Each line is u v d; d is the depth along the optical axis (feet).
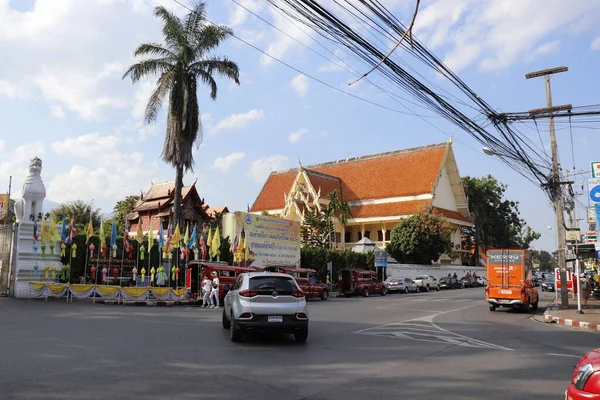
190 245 98.89
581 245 74.74
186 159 97.50
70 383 22.18
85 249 97.81
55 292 75.82
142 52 98.53
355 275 123.95
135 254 105.70
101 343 33.71
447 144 212.64
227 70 100.22
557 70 79.20
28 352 29.78
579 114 55.93
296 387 22.56
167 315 56.95
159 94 96.84
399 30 32.22
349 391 22.07
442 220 177.06
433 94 42.52
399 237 175.01
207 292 75.15
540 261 530.27
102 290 75.05
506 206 249.96
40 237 83.35
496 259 74.43
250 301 35.09
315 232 174.91
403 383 23.85
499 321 58.13
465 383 24.07
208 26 99.35
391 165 224.53
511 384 23.98
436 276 181.68
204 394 20.81
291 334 40.68
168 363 27.12
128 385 22.02
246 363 27.73
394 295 129.39
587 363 14.33
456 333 44.62
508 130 55.26
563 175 86.84
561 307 76.54
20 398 19.62
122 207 211.20
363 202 214.90
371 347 34.96
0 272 84.89
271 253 120.26
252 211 239.71
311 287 104.06
